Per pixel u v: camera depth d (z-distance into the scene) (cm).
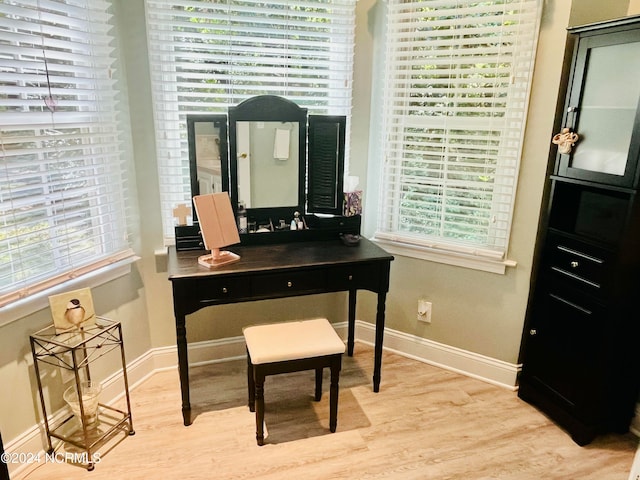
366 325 275
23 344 173
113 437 195
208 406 218
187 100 222
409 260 251
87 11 181
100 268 202
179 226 215
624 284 178
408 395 229
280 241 229
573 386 197
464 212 234
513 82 206
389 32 231
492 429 205
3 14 155
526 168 211
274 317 263
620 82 170
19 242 169
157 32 206
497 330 235
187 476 175
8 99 158
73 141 187
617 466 184
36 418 181
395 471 179
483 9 206
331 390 194
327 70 239
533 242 216
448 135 228
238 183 221
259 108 214
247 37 221
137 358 233
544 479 177
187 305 189
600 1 195
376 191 256
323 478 175
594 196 195
